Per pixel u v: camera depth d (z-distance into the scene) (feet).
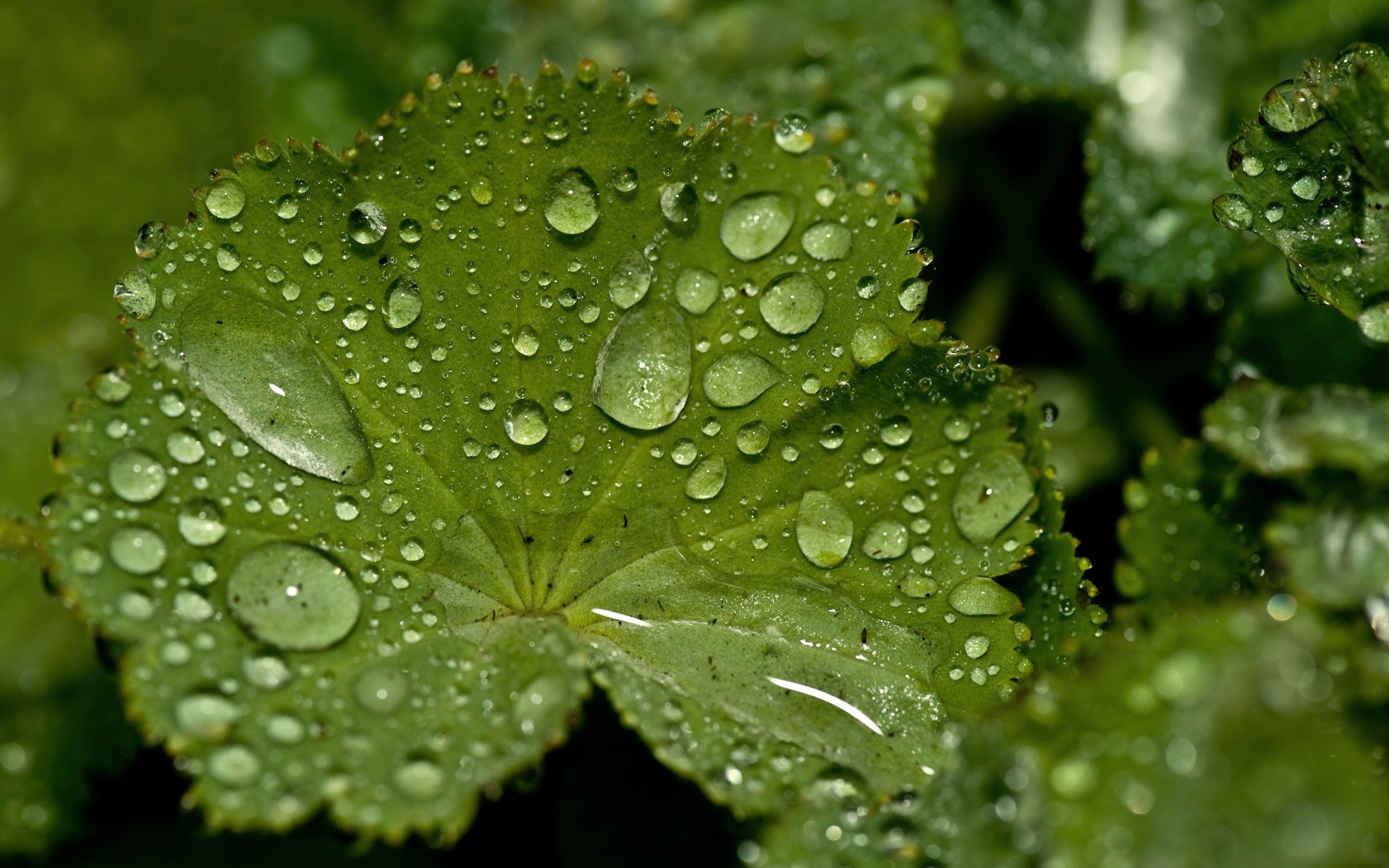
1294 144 0.94
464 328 0.94
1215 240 0.99
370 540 0.93
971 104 1.07
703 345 0.94
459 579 0.93
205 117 1.06
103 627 0.91
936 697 0.93
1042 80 1.00
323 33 1.07
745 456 0.94
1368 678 0.93
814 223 0.93
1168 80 1.03
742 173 0.93
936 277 1.06
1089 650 0.93
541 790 0.99
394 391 0.93
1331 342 0.97
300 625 0.92
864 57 1.02
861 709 0.93
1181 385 1.04
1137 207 1.00
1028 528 0.93
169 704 0.90
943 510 0.93
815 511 0.93
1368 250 0.94
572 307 0.94
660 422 0.94
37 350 1.04
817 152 1.00
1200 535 0.95
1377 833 0.93
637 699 0.92
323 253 0.93
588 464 0.94
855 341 0.93
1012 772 0.92
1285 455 0.95
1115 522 1.01
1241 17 1.03
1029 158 1.07
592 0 1.07
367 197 0.93
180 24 1.06
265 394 0.93
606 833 0.98
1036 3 1.03
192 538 0.92
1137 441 1.03
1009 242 1.06
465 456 0.94
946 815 0.92
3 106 1.05
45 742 0.99
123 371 0.92
